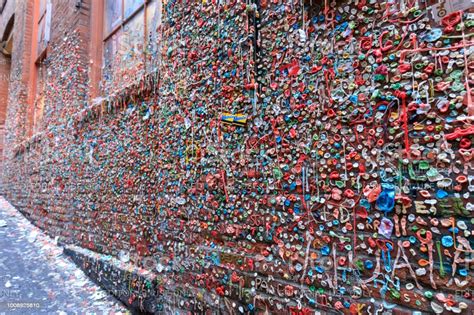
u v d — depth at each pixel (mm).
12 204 7066
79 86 4164
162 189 2463
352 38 1362
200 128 2141
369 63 1301
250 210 1759
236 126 1881
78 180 3961
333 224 1377
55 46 5016
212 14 2113
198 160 2137
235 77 1900
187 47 2311
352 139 1337
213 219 1993
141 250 2666
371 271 1246
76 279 3270
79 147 3988
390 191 1204
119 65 3621
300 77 1547
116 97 3230
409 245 1152
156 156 2592
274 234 1623
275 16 1697
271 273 1616
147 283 2430
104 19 4176
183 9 2385
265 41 1742
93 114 3668
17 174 6953
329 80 1429
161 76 2570
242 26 1867
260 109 1737
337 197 1369
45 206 5020
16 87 7320
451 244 1060
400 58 1212
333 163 1394
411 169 1160
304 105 1521
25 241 4605
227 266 1862
